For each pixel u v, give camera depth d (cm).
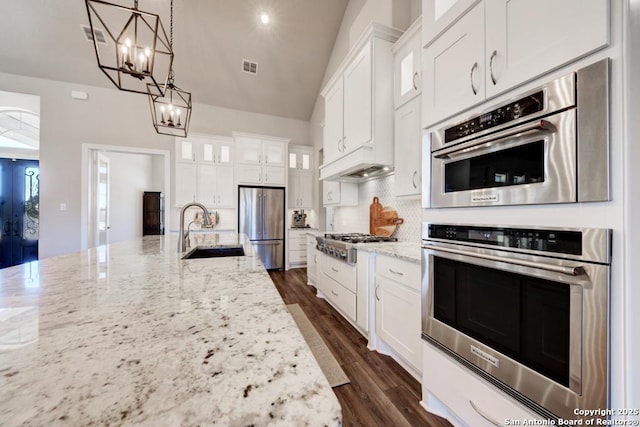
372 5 273
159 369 39
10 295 77
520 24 92
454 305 119
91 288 85
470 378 111
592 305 72
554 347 81
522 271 89
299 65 445
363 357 189
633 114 67
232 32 384
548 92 82
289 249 483
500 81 98
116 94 418
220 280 96
